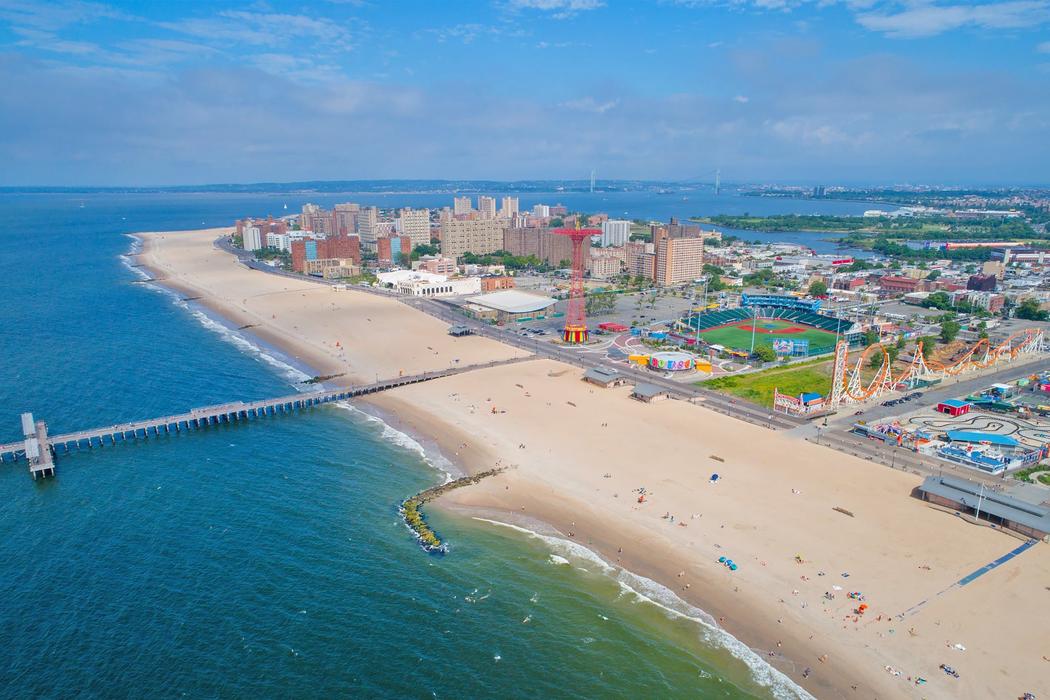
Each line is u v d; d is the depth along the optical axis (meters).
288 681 110.94
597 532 156.38
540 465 190.38
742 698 109.25
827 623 124.81
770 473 183.25
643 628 125.31
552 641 121.62
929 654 116.62
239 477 185.00
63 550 147.50
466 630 123.94
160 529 156.50
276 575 138.75
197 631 121.94
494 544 151.88
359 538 153.25
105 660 114.75
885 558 143.50
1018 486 174.38
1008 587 133.38
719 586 136.25
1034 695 107.19
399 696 108.69
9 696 106.81
